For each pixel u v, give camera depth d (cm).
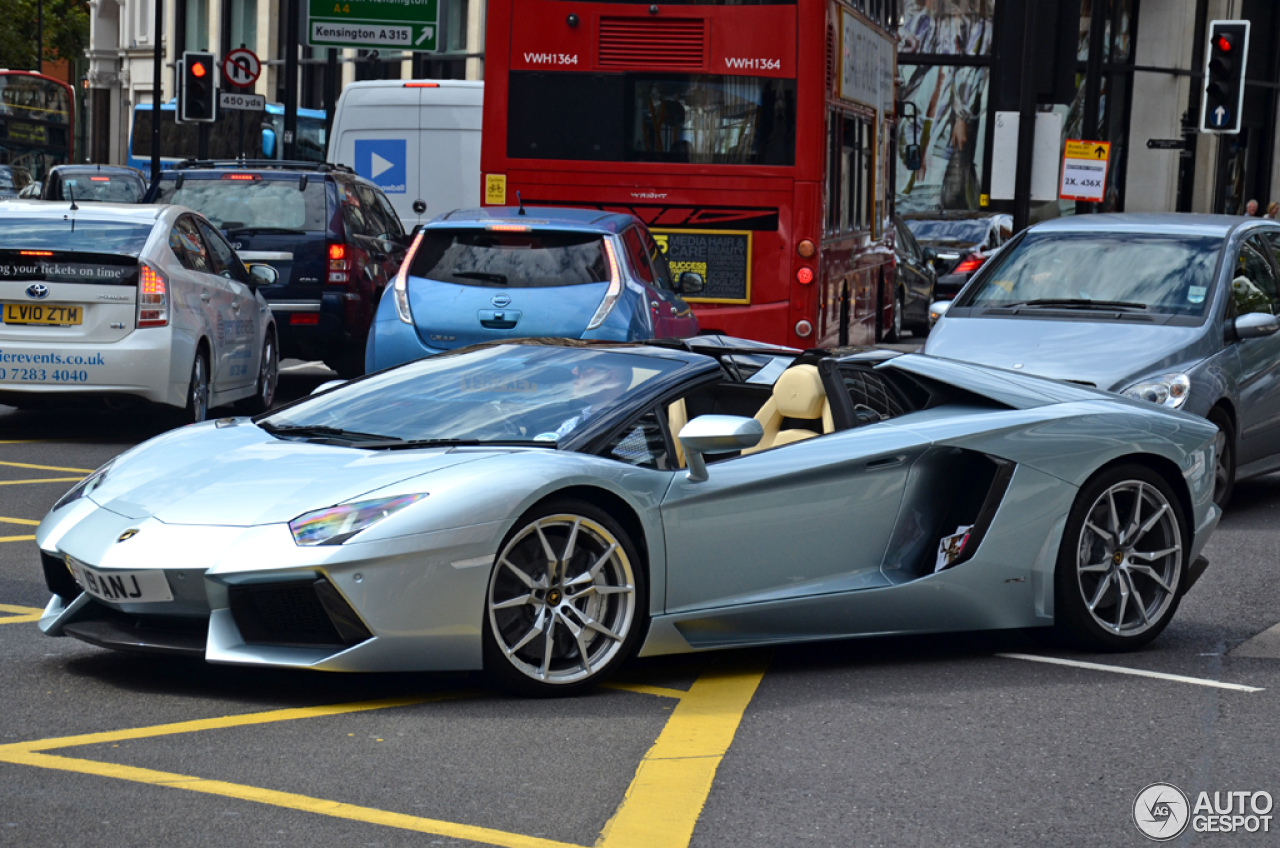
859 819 543
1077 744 644
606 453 721
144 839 502
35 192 4481
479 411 754
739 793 568
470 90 2758
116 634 689
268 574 642
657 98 1809
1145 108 5669
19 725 633
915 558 788
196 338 1519
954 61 5262
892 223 2622
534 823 529
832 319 1966
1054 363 1220
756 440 705
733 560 736
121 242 1465
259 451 735
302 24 3294
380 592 643
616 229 1445
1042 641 841
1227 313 1284
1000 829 537
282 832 512
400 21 3316
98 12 8475
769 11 1792
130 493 714
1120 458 820
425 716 659
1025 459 790
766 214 1808
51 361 1440
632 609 705
